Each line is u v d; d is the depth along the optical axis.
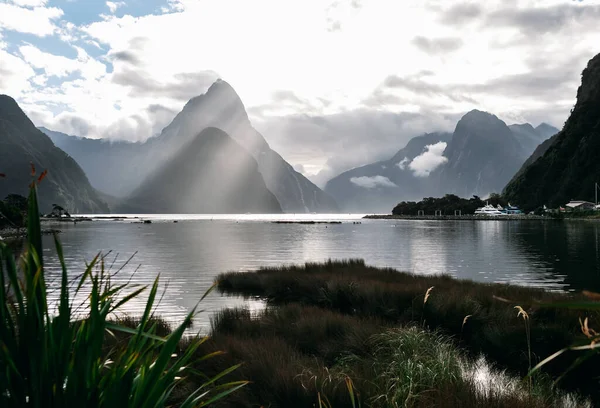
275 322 11.68
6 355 1.63
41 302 1.72
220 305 17.19
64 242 61.91
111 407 1.79
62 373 1.75
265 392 6.26
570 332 9.29
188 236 80.81
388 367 7.18
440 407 5.41
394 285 16.53
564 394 7.36
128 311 14.82
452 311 11.59
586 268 31.94
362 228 124.69
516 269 31.64
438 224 159.25
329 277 20.38
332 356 8.81
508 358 9.21
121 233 90.81
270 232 99.56
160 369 1.91
